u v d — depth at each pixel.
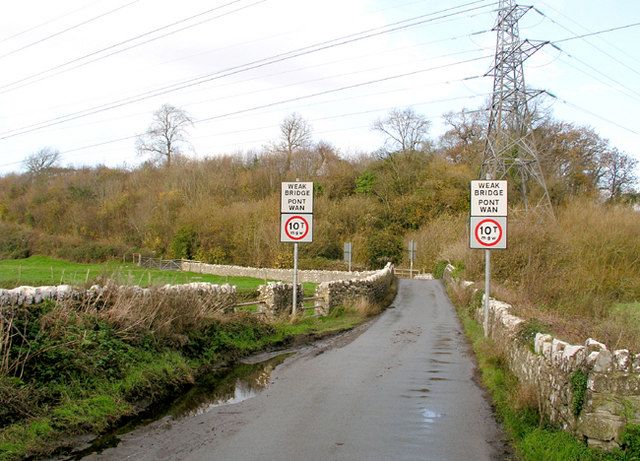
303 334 15.52
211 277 37.81
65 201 63.62
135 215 57.56
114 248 51.28
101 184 65.19
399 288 32.84
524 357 8.35
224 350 12.16
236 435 6.93
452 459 6.07
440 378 10.30
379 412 7.98
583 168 49.22
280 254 44.25
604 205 35.34
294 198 17.28
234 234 48.16
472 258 27.70
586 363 5.68
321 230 47.56
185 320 11.27
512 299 16.05
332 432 7.04
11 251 56.00
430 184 56.22
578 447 5.46
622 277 25.84
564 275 23.44
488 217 13.29
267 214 48.22
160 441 6.75
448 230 49.62
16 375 7.30
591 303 21.52
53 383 7.57
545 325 8.97
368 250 49.91
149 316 10.09
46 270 34.12
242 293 19.20
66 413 7.11
